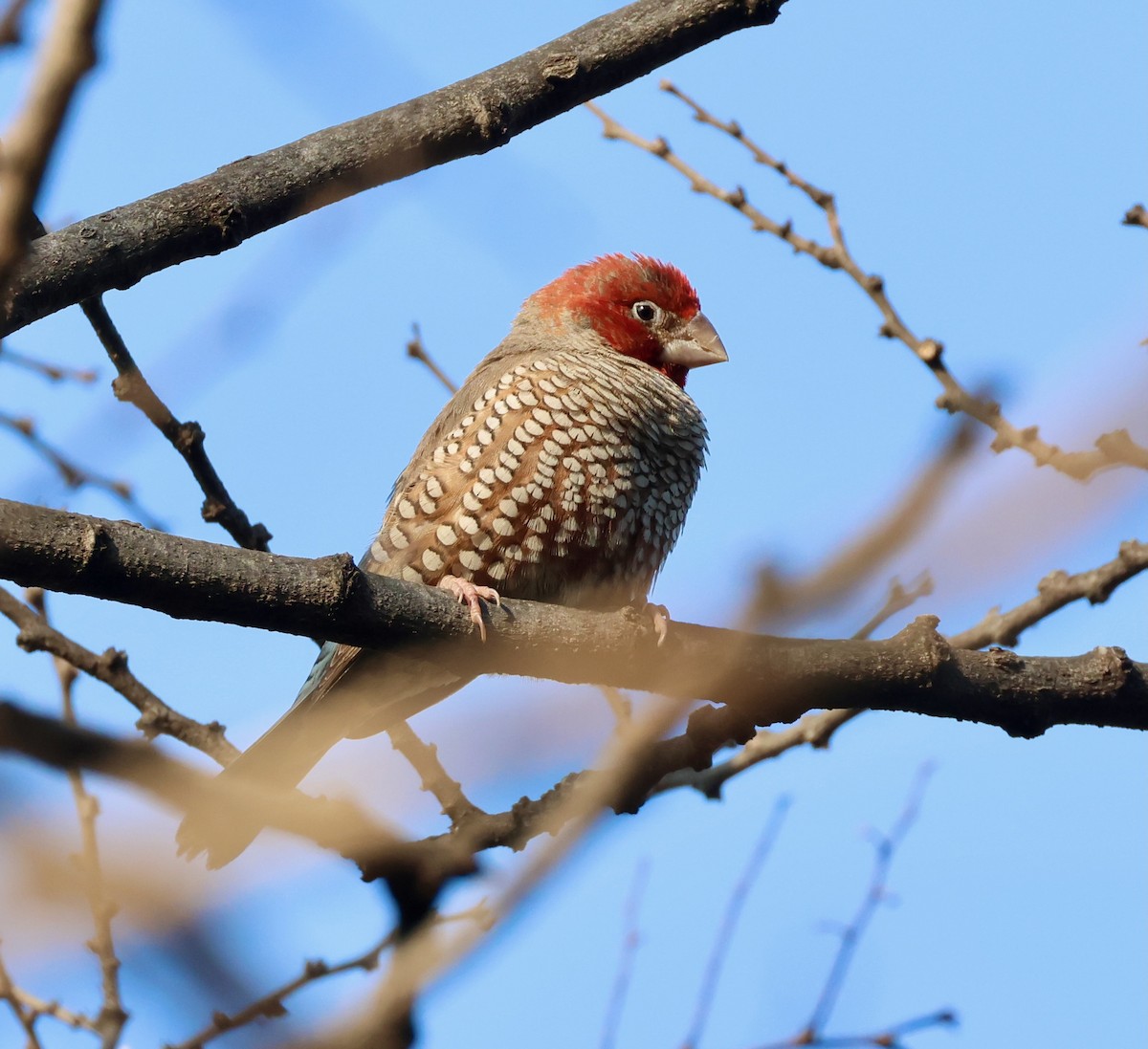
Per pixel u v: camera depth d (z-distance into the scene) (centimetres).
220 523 1230
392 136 939
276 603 908
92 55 413
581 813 527
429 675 1251
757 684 986
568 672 1012
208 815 534
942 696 995
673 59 980
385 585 961
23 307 877
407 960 549
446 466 1280
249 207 920
